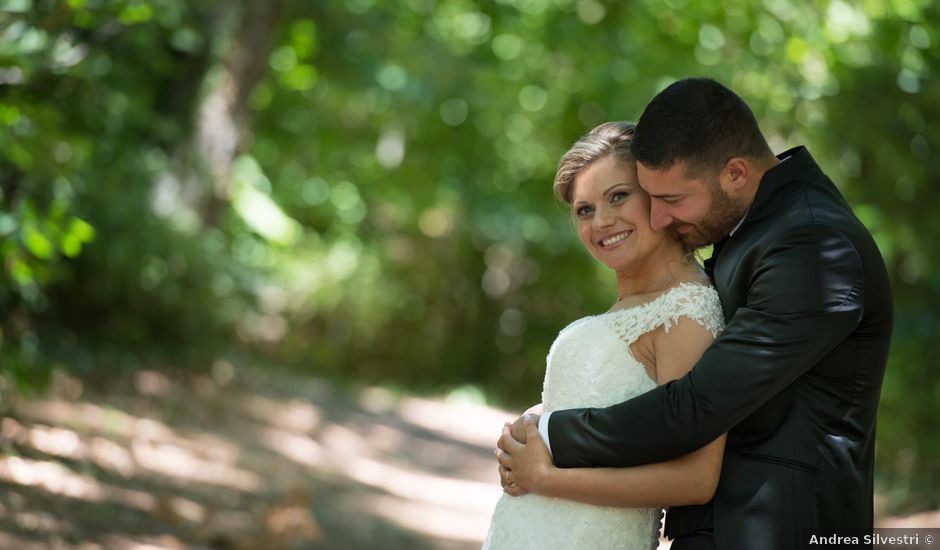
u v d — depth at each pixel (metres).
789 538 4.87
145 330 17.06
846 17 18.20
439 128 32.72
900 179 18.45
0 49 9.80
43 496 9.74
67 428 12.33
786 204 5.07
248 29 20.33
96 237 15.26
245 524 11.00
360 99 29.25
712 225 5.25
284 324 30.75
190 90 19.75
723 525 4.97
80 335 15.98
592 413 5.10
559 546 5.32
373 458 18.11
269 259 28.72
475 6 30.11
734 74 19.59
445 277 34.38
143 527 9.84
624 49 26.25
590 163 5.45
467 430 24.58
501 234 31.98
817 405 4.99
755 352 4.79
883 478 18.22
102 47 14.49
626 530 5.35
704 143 5.08
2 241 9.65
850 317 4.80
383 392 28.41
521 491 5.41
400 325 33.59
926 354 18.86
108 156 16.77
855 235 4.97
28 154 10.27
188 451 13.61
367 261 32.97
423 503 15.43
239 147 20.55
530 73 30.58
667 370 5.18
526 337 34.81
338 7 24.47
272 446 15.96
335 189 33.44
